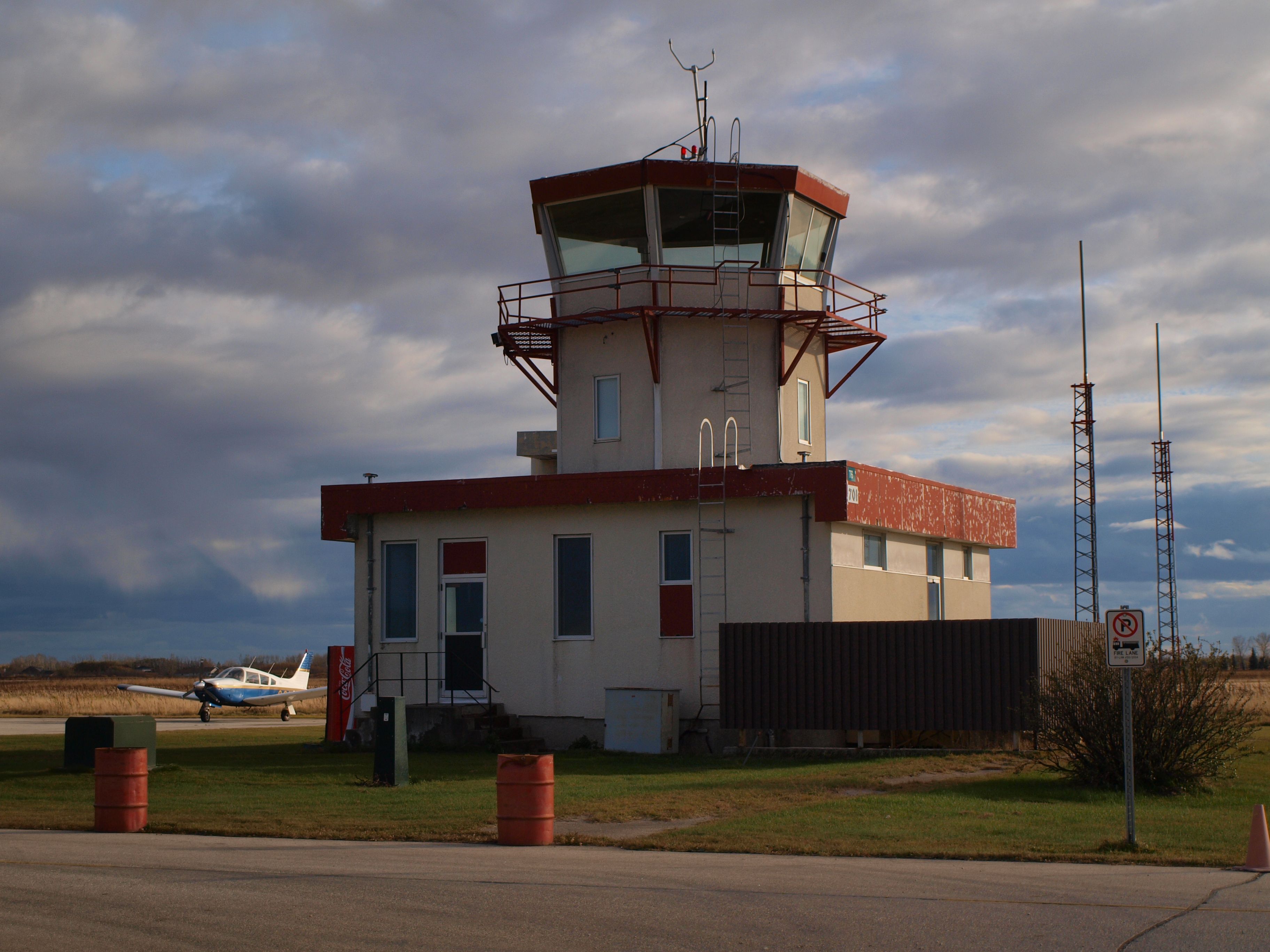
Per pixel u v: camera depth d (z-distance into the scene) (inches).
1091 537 2111.2
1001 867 457.1
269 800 658.2
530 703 1035.3
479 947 325.1
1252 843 457.7
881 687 869.8
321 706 2896.2
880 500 995.3
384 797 670.5
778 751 903.7
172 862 466.0
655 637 997.2
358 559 1101.1
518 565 1050.1
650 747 944.3
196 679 5093.5
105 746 816.3
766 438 1113.4
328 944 328.8
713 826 552.4
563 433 1152.8
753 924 352.2
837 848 496.1
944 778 745.0
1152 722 679.7
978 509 1195.3
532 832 515.5
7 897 392.2
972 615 1217.4
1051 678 725.3
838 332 1174.3
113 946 327.9
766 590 964.6
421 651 1074.1
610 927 348.8
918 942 330.3
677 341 1113.4
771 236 1122.7
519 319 1149.7
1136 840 496.1
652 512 1008.2
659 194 1109.1
